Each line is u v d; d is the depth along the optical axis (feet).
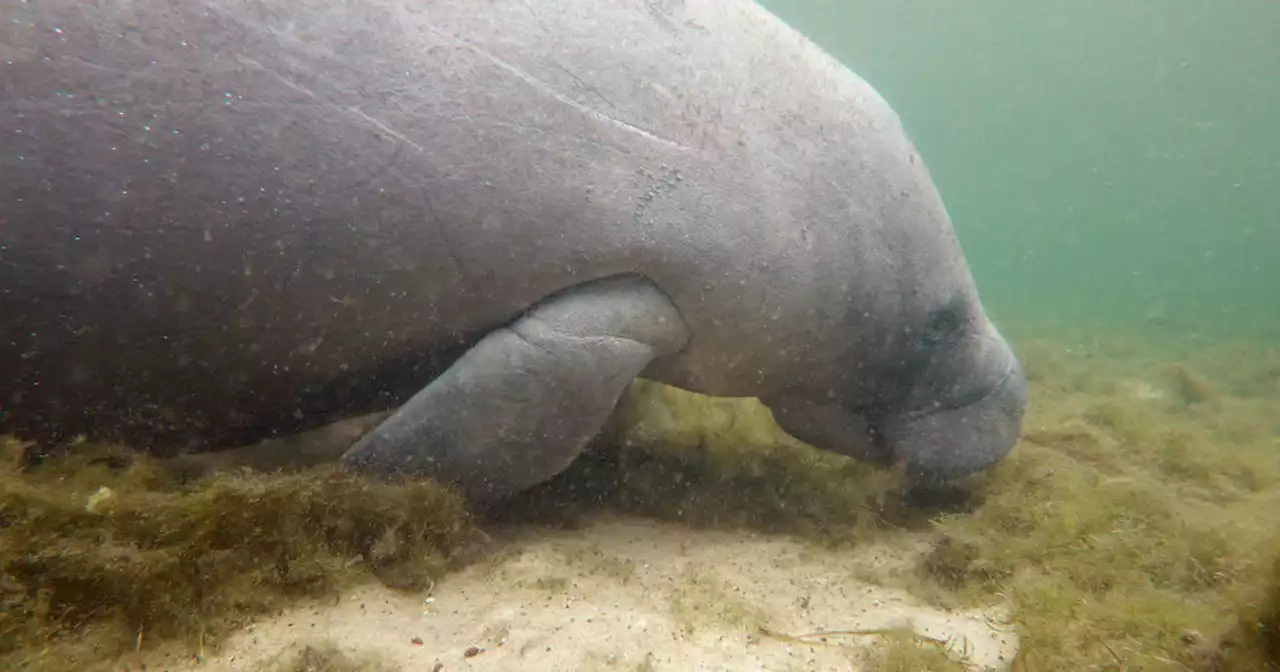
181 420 2.59
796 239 2.75
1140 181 108.37
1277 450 4.91
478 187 2.34
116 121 2.12
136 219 2.18
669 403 4.41
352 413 2.82
